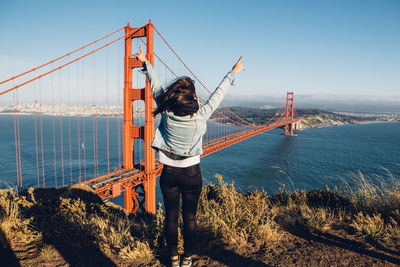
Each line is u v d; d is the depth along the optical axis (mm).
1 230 2568
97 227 2941
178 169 1467
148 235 2725
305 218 3172
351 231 2787
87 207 4332
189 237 1699
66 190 7887
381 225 2670
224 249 2396
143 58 1623
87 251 2455
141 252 2262
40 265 2168
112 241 2582
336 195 4309
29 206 3637
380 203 3488
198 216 3252
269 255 2266
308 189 41844
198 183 1545
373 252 2299
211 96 1451
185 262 1745
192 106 1274
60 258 2311
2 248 2438
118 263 2207
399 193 3430
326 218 3207
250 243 2520
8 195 4152
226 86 1516
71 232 2814
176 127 1333
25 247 2518
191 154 1429
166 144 1431
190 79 1353
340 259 2178
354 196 3936
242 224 2797
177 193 1583
